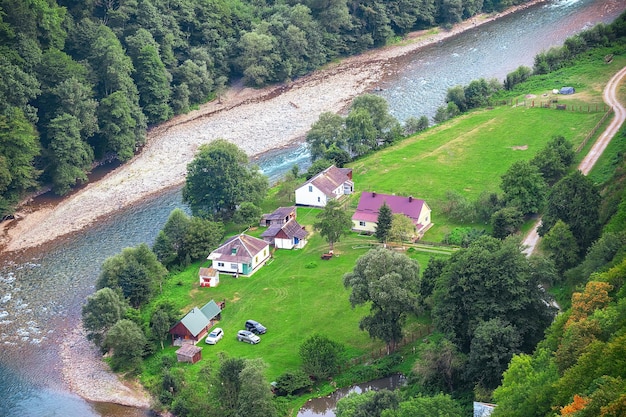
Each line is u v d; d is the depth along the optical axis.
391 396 92.06
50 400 113.56
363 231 151.50
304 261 143.50
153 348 120.88
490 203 148.88
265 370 104.38
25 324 133.00
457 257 110.81
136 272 131.62
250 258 140.00
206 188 159.12
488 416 85.19
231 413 102.62
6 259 155.50
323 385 109.44
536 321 101.44
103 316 121.19
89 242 160.50
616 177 141.50
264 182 163.12
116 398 113.00
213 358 117.25
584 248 123.56
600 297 87.88
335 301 129.50
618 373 72.81
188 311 129.50
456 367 99.00
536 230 136.12
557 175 157.25
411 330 117.62
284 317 126.50
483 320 101.88
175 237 148.12
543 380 81.38
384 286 109.56
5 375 120.19
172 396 110.00
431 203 159.75
